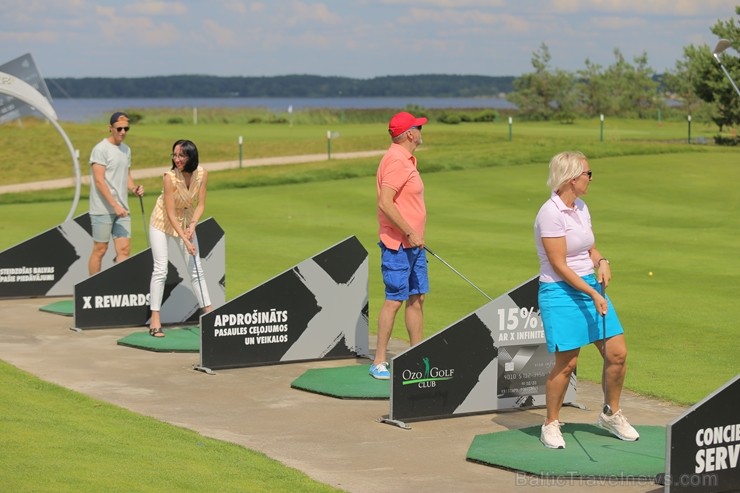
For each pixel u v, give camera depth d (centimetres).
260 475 559
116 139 1132
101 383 816
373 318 1134
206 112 7200
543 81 7794
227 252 1614
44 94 1498
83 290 1041
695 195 2412
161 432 651
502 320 733
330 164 3184
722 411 530
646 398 780
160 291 1005
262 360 891
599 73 7938
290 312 901
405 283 827
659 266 1447
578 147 3400
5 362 875
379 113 7450
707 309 1140
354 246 923
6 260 1238
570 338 630
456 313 1129
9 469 504
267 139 4638
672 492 522
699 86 4562
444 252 1596
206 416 718
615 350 641
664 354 933
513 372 742
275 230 1895
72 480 495
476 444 643
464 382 725
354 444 650
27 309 1174
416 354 705
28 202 2541
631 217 2059
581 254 639
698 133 5153
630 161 3047
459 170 2931
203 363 866
